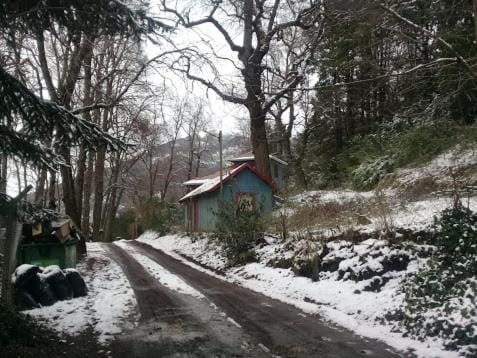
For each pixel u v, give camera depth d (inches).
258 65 864.9
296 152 1509.6
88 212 1261.1
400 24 471.2
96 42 537.3
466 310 264.7
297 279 452.8
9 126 266.4
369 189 770.2
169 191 2519.7
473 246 321.4
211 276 556.1
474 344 240.1
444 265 328.8
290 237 564.4
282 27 860.6
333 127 1204.5
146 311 357.7
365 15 443.8
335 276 416.5
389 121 916.0
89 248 975.6
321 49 858.1
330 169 1145.4
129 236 1811.0
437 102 629.0
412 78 530.3
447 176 561.3
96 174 1256.2
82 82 799.7
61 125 274.5
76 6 247.8
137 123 1058.7
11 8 245.9
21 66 472.4
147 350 259.4
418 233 378.9
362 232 440.5
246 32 890.7
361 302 344.8
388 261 372.2
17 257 447.2
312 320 323.9
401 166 722.2
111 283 497.7
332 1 493.4
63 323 320.2
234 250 608.1
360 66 711.7
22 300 357.1
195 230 1035.9
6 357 233.9
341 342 269.0
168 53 513.3
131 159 1800.0
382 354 245.4
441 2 542.9
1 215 307.6
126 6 246.4
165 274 571.8
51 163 286.5
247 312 351.6
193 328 305.9
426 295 308.3
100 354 252.8
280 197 713.6
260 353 250.8
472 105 669.3
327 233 496.1
